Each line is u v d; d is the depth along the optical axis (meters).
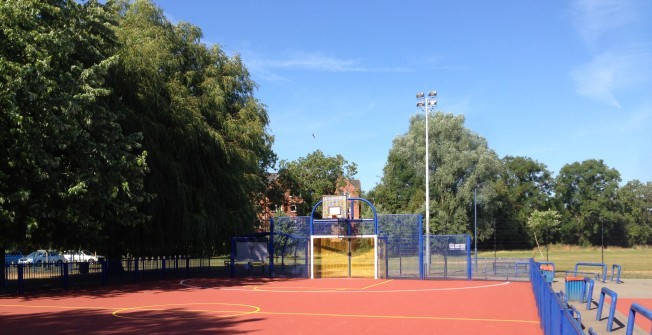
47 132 23.41
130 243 35.41
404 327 15.68
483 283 32.28
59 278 29.28
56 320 17.11
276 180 70.50
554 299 9.55
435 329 15.31
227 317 17.81
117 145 26.27
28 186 23.89
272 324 16.27
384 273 36.19
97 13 28.00
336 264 36.91
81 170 24.69
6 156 23.23
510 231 73.88
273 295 25.45
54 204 24.80
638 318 18.30
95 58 27.34
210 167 37.88
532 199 100.38
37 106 22.59
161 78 33.78
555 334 9.39
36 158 22.75
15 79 21.55
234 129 39.25
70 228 27.52
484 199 68.69
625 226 92.06
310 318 17.56
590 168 98.25
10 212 22.72
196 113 35.56
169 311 19.42
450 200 69.62
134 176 26.94
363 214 70.81
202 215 35.78
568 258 59.06
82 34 26.73
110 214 27.44
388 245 36.28
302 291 27.48
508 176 100.44
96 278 31.38
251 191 45.91
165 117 34.31
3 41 22.45
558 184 100.31
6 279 26.31
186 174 36.09
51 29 23.70
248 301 22.83
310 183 79.00
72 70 24.28
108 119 26.45
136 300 23.33
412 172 75.94
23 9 22.45
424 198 70.75
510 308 20.25
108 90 24.72
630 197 99.62
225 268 41.75
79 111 23.81
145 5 37.41
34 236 27.91
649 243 72.88
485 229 70.44
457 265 36.84
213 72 40.72
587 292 22.48
